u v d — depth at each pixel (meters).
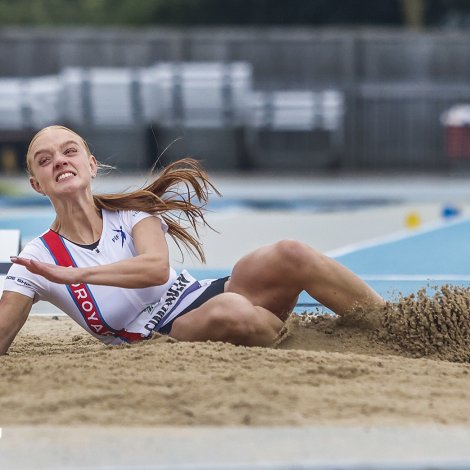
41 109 72.31
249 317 17.06
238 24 113.00
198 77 72.94
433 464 11.30
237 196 57.75
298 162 76.12
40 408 13.38
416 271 31.33
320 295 17.94
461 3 114.19
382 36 76.94
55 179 17.34
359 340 17.95
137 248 17.66
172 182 18.55
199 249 18.98
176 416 13.02
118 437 12.20
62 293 17.47
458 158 76.75
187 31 77.88
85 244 17.61
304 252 17.67
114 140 73.00
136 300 17.59
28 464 11.25
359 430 12.52
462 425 12.97
